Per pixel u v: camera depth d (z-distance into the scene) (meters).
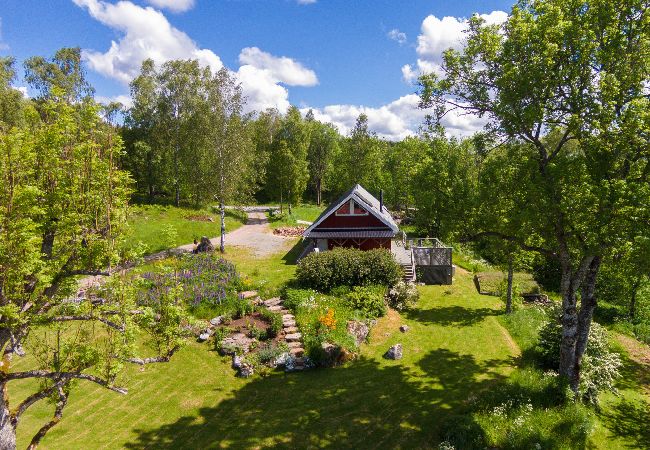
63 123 9.61
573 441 13.80
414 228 52.84
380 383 16.55
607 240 13.20
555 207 14.33
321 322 19.50
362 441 13.11
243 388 15.99
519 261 22.94
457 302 26.39
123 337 10.14
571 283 15.96
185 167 52.12
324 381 16.61
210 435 13.27
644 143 13.22
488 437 13.28
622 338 24.95
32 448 9.33
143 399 15.10
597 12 13.99
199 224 45.56
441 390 16.14
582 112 14.18
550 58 13.62
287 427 13.73
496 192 16.16
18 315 8.45
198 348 18.56
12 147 8.59
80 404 14.64
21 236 8.19
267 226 51.62
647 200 12.37
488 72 16.03
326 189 87.06
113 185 10.40
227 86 35.72
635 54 13.67
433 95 16.97
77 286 10.73
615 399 17.61
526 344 20.28
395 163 65.62
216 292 22.64
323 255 25.47
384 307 23.19
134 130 56.19
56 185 9.55
